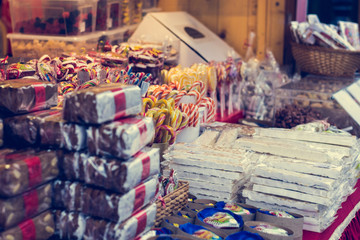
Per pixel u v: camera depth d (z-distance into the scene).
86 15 3.08
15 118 1.49
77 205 1.45
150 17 3.66
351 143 2.22
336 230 2.01
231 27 4.36
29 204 1.38
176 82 2.63
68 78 2.33
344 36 3.76
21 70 2.10
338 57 3.52
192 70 2.95
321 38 3.56
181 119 2.27
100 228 1.41
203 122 2.70
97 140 1.40
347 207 2.25
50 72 2.26
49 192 1.46
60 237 1.49
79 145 1.43
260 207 2.01
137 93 1.51
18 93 1.48
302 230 1.88
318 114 3.12
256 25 4.27
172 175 1.95
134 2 3.78
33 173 1.36
